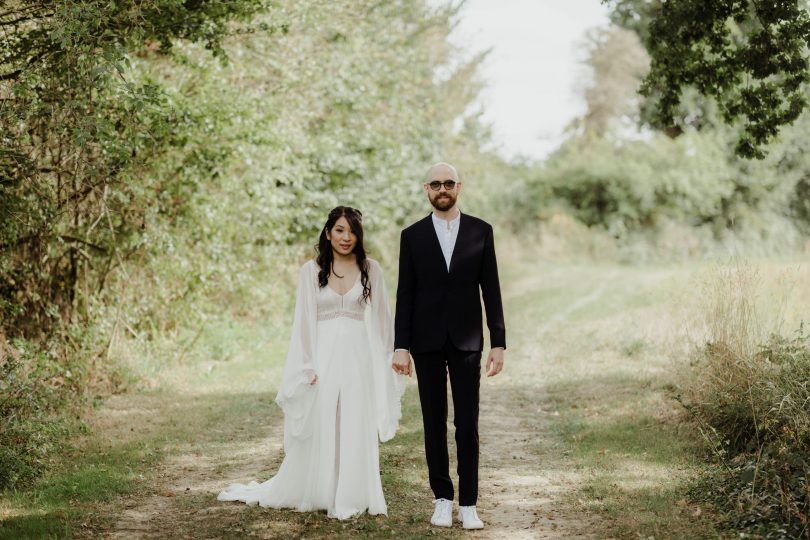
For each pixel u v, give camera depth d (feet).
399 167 56.44
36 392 23.26
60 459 21.52
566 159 125.29
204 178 34.58
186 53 33.94
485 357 39.75
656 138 113.09
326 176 51.08
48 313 29.48
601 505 17.39
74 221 31.01
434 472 16.57
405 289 16.79
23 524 16.33
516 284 81.35
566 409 28.02
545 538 15.62
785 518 15.12
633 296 61.31
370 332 18.11
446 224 16.70
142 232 32.89
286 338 47.50
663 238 104.99
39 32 23.57
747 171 93.56
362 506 17.15
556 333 45.83
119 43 24.68
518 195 125.08
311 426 17.47
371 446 17.43
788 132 84.28
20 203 25.26
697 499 17.37
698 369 24.98
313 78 43.83
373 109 51.98
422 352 16.38
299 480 17.58
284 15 37.40
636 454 21.38
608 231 113.50
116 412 27.89
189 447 23.36
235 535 15.93
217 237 37.91
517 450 22.86
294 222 50.49
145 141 30.60
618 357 37.14
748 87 28.27
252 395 31.42
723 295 27.30
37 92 23.56
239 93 36.42
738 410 20.81
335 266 17.88
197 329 40.70
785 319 30.17
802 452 17.02
